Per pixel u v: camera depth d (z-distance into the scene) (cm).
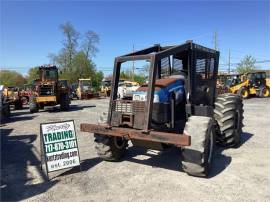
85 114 1820
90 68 6212
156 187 546
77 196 518
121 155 704
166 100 629
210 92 791
